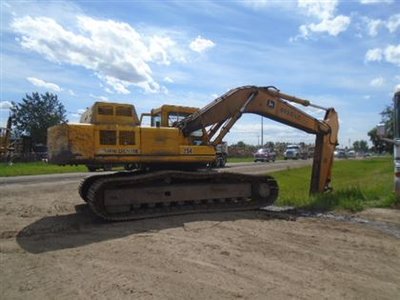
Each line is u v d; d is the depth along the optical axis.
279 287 5.81
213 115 11.84
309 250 7.70
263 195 12.27
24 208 12.06
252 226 9.58
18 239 8.30
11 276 6.15
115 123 10.34
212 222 9.79
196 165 11.71
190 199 11.20
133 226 9.41
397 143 12.57
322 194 13.98
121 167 11.24
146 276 6.10
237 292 5.58
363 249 7.91
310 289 5.78
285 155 67.81
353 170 35.41
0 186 18.45
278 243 8.10
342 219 11.04
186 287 5.71
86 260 6.88
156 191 10.68
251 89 12.67
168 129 10.88
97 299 5.32
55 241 8.12
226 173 11.62
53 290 5.62
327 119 14.52
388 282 6.18
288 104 13.51
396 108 12.61
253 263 6.80
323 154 14.41
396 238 8.87
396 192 12.70
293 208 12.78
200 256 7.08
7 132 44.75
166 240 8.09
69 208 12.09
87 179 11.46
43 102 75.44
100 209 9.87
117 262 6.75
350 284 6.03
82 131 9.77
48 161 10.45
